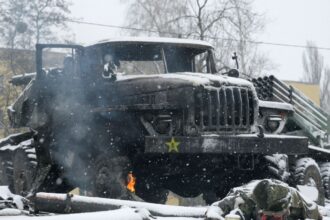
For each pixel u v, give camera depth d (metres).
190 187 9.89
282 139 8.99
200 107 8.38
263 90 11.34
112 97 9.00
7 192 6.76
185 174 9.56
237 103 8.80
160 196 10.41
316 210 5.25
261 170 9.55
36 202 6.24
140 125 8.76
